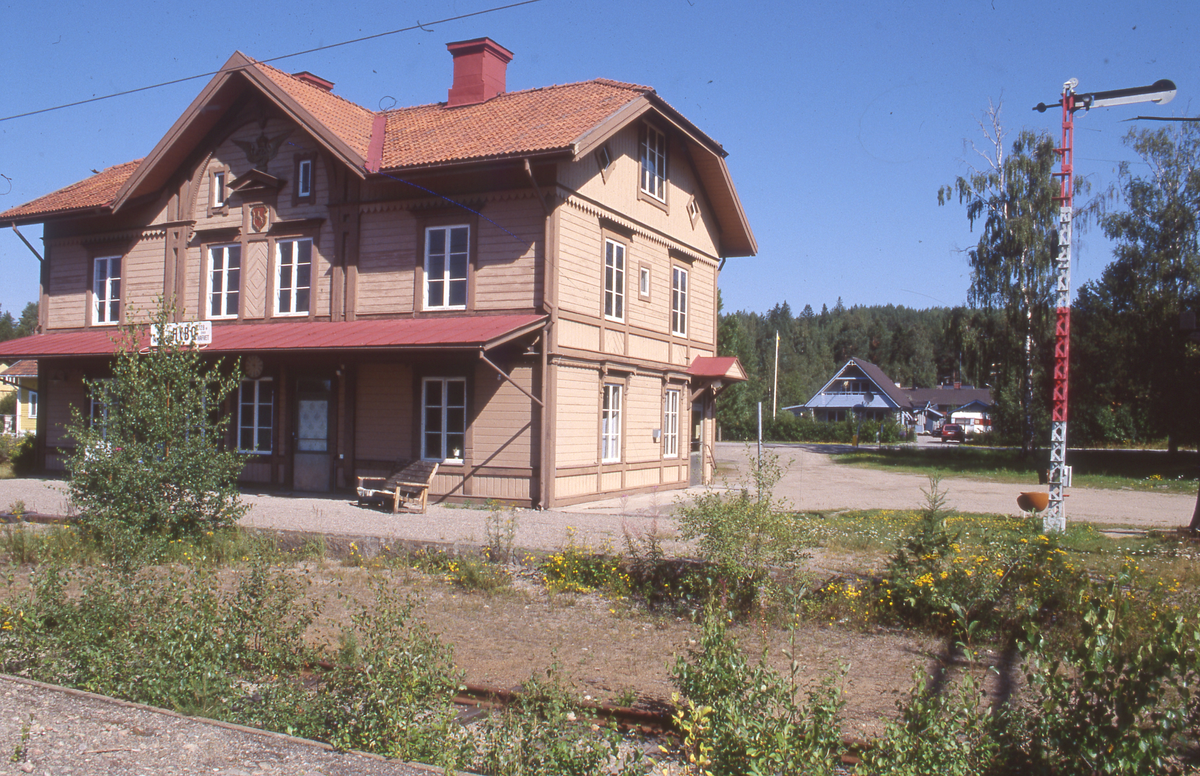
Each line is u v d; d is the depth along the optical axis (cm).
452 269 1825
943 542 930
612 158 1936
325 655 707
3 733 516
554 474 1719
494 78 2127
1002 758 457
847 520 1571
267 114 2031
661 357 2178
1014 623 838
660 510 1730
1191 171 3625
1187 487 2645
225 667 627
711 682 522
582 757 482
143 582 714
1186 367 3462
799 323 14488
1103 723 439
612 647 838
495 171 1761
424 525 1430
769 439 6875
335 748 507
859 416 8306
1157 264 3638
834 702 479
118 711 559
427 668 562
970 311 3838
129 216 2205
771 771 438
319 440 1942
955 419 9325
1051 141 3634
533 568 1131
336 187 1938
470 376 1773
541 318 1686
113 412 1246
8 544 1194
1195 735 480
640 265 2070
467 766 505
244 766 476
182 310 2112
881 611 909
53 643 666
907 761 441
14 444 2683
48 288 2322
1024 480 2917
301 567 1172
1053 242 3625
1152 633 466
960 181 3762
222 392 1291
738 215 2462
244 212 2055
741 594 951
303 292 1986
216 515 1251
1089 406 4134
